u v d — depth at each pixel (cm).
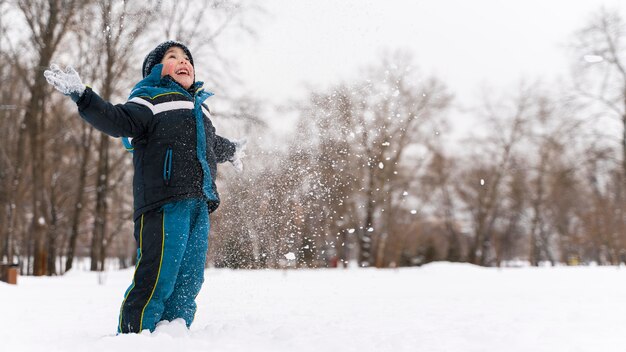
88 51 1755
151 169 269
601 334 282
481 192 3228
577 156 2525
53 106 2122
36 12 1773
